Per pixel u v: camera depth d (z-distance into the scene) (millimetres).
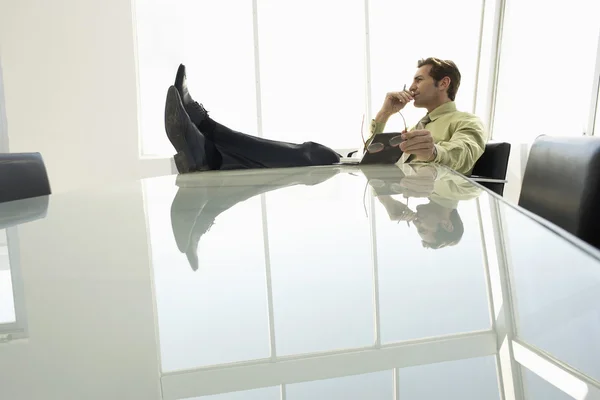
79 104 5262
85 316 237
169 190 879
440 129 2533
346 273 332
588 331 218
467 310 254
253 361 195
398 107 2689
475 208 573
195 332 221
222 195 786
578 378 176
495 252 376
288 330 230
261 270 339
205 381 175
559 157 1121
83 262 352
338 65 7004
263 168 1679
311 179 1064
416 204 618
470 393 165
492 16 5918
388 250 394
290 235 459
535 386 169
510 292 281
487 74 6047
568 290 279
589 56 4688
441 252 384
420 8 6820
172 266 344
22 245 411
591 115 4680
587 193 986
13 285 296
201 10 6664
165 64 6680
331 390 171
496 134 6117
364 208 605
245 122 6480
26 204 715
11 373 174
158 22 6645
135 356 191
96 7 5203
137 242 427
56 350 194
